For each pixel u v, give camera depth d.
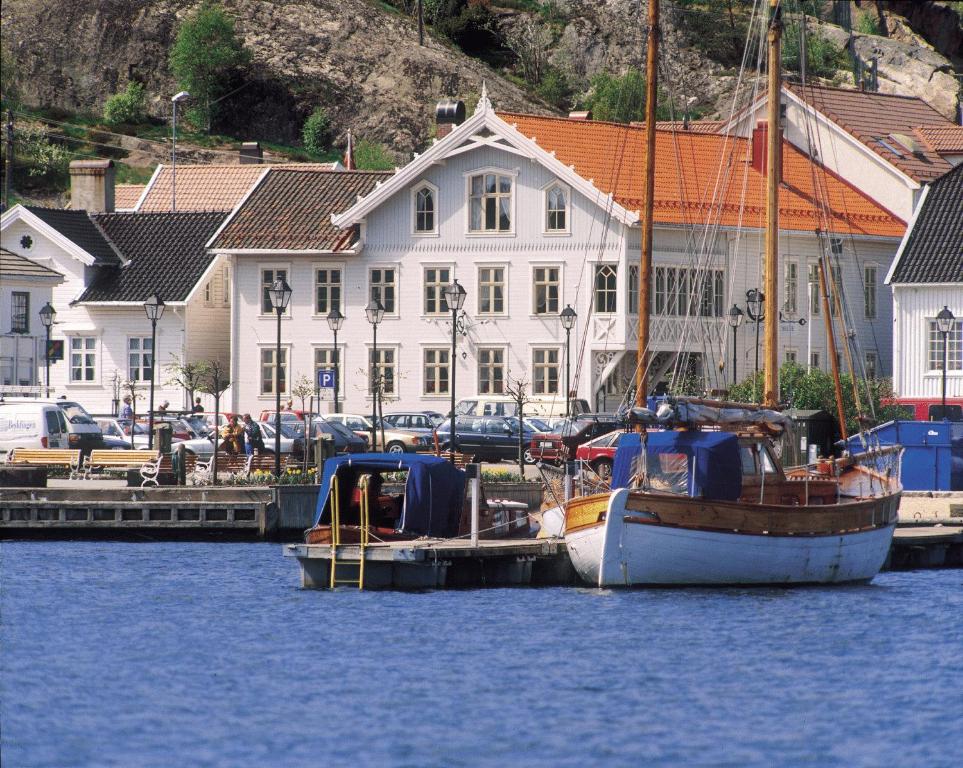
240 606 116.75
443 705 88.44
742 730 83.69
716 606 115.38
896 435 163.62
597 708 87.81
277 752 80.00
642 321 153.00
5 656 100.12
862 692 91.44
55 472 178.25
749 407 124.88
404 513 127.38
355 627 108.69
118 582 128.38
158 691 91.69
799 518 121.12
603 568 118.44
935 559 141.25
